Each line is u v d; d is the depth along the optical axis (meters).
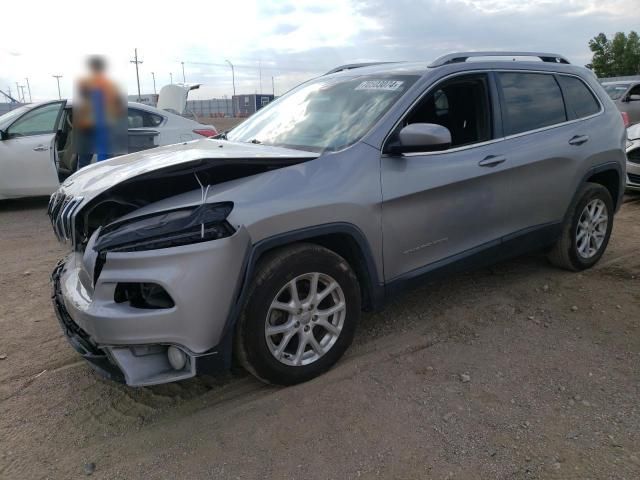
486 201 3.79
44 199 9.09
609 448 2.55
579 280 4.62
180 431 2.78
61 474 2.50
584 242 4.73
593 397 2.96
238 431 2.75
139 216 2.66
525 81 4.22
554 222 4.38
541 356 3.41
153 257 2.51
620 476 2.37
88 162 6.96
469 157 3.67
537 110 4.25
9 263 5.46
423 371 3.25
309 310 3.04
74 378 3.29
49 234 6.63
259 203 2.76
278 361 2.96
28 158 7.77
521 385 3.09
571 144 4.36
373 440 2.65
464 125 3.79
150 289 2.62
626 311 4.00
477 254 3.82
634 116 13.38
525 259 5.14
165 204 2.74
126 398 3.08
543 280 4.63
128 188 2.83
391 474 2.43
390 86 3.64
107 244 2.56
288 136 3.65
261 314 2.82
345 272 3.12
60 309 3.06
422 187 3.38
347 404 2.94
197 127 9.05
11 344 3.72
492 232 3.92
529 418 2.79
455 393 3.02
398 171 3.30
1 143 7.66
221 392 3.11
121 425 2.85
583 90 4.70
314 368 3.12
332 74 4.38
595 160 4.57
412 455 2.54
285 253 2.89
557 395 2.99
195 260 2.55
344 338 3.21
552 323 3.86
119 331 2.54
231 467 2.51
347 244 3.20
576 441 2.60
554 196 4.30
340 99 3.78
